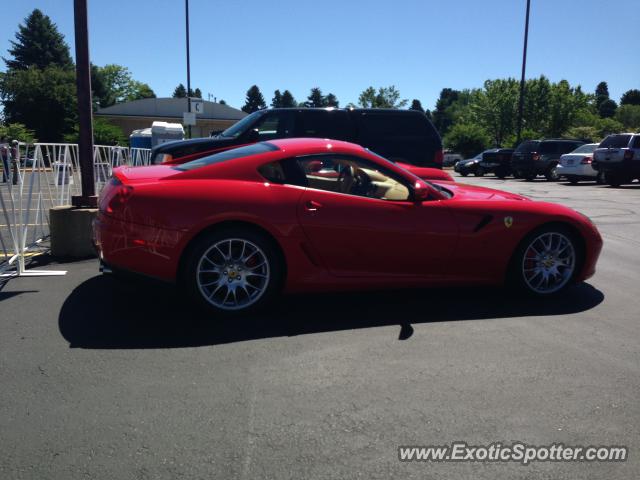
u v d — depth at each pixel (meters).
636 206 11.30
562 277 4.66
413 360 3.31
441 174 7.06
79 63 5.88
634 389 2.97
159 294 4.56
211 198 3.84
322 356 3.35
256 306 4.04
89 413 2.63
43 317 3.99
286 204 3.98
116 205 3.85
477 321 4.05
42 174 6.42
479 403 2.78
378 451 2.35
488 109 59.03
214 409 2.68
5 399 2.76
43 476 2.15
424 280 4.39
